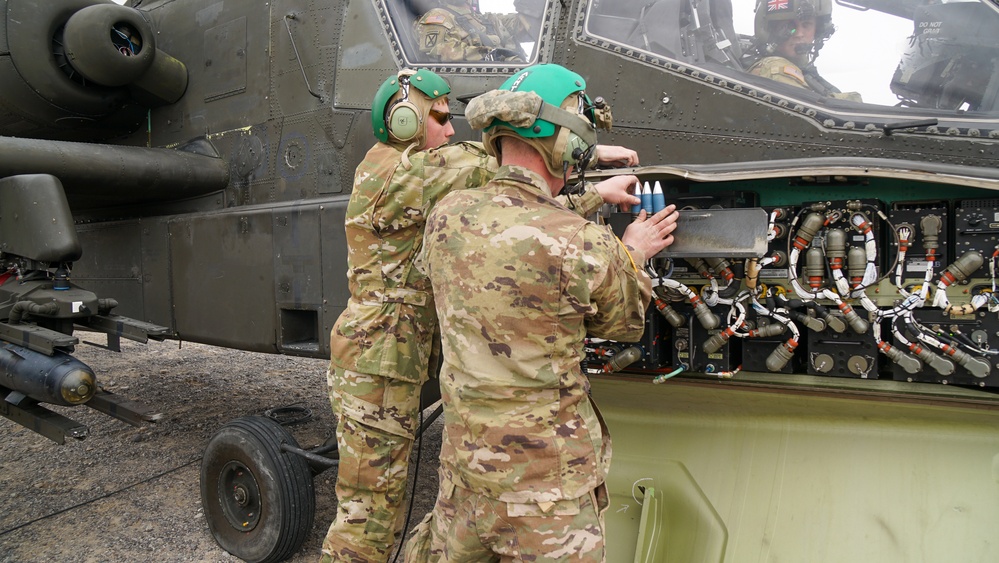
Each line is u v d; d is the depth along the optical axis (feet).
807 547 7.37
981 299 6.59
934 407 7.25
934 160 7.50
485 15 10.76
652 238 6.55
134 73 13.96
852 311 7.02
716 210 7.09
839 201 7.06
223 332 13.33
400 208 7.28
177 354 26.32
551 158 5.74
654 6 9.21
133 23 13.93
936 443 7.25
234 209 13.14
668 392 8.55
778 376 7.86
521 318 5.38
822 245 7.20
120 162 12.91
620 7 9.46
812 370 7.39
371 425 7.57
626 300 5.80
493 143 6.08
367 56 11.60
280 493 10.36
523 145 5.86
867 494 7.34
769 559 7.49
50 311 12.27
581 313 5.43
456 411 5.67
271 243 12.21
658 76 9.02
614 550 8.23
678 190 8.05
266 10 13.11
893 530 7.14
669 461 8.35
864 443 7.52
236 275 12.96
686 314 8.01
